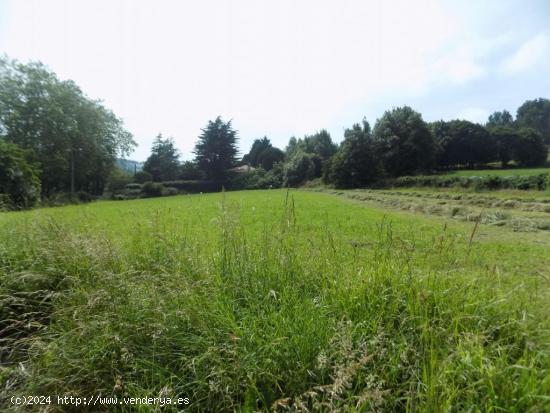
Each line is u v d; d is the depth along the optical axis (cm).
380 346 198
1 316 290
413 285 254
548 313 239
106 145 4725
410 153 4278
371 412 162
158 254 357
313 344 200
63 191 4269
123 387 197
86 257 331
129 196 4675
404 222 1070
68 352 216
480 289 262
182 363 209
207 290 261
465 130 5394
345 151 4356
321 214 1346
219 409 184
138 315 237
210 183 6097
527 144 5041
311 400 181
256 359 194
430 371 174
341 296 254
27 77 3678
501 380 166
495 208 1526
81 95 4266
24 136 3644
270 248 328
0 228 433
